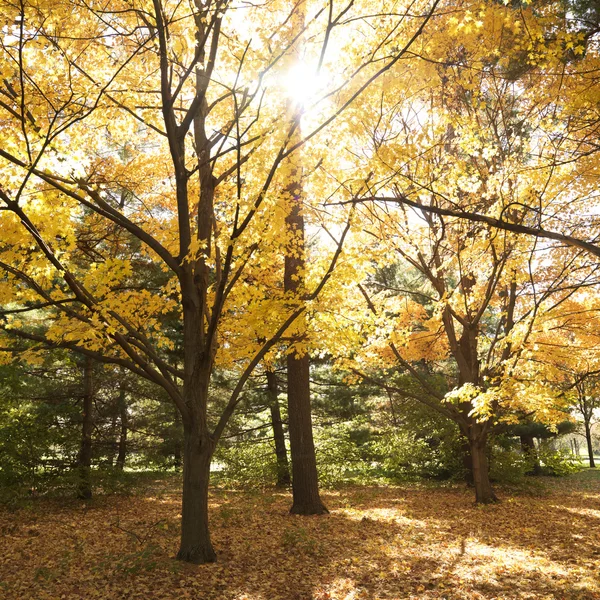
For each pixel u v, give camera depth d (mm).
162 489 14367
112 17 5777
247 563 6488
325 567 6434
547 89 7301
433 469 16875
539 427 21406
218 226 8055
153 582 5676
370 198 6062
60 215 5363
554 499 12492
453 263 10461
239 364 9508
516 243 8906
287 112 5926
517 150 8680
